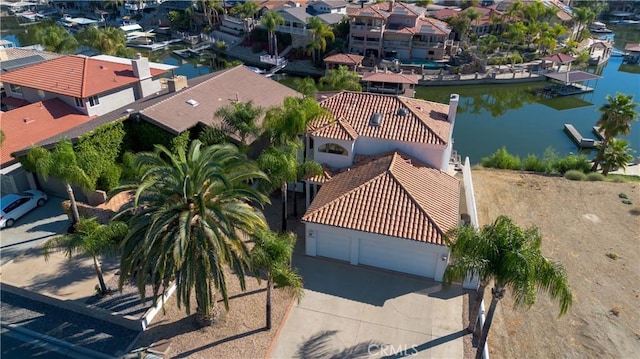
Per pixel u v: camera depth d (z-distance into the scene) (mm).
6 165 33219
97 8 131750
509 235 16953
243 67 45906
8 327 21969
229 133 30672
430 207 26156
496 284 17359
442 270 24781
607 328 23000
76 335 21484
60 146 26094
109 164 31188
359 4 109875
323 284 25000
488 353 20531
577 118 61625
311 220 25766
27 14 135250
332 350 20844
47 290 23703
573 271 27312
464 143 53344
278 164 25312
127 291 23688
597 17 131875
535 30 85938
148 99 39062
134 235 18938
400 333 21844
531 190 37750
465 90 73562
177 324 21984
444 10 98375
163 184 18625
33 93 43031
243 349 20656
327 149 31469
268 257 19000
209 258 18531
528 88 73125
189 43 101562
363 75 68750
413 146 30828
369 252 25938
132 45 99188
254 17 102062
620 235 31188
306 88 41375
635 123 59250
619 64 89188
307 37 84875
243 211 19531
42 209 31156
